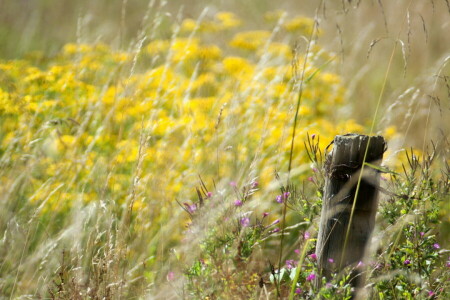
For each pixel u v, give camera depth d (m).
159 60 11.66
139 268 7.07
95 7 17.92
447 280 5.92
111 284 6.09
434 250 5.88
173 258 6.62
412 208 5.77
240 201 5.68
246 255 5.44
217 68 11.80
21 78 10.20
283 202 5.80
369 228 5.29
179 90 10.43
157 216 7.49
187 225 5.75
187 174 8.15
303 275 5.61
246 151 8.52
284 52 12.39
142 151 6.95
